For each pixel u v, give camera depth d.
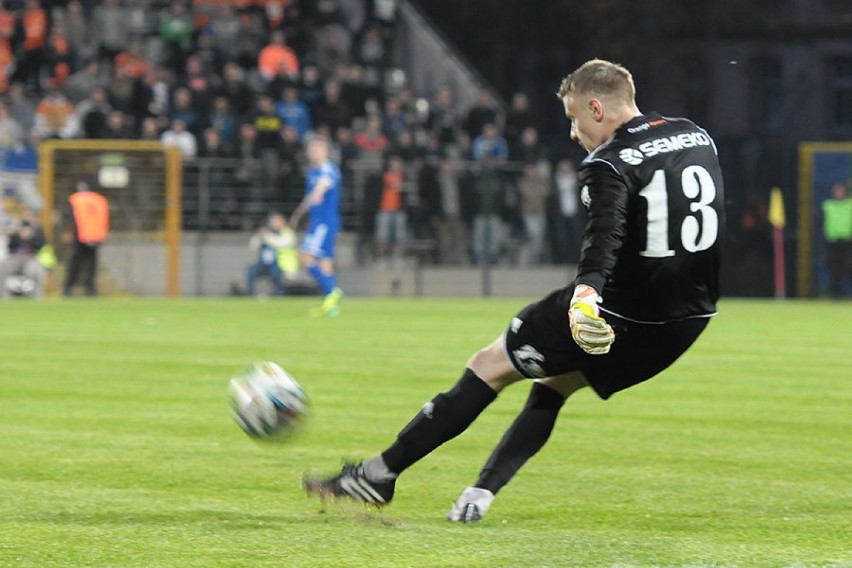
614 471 17.03
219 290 64.25
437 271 66.62
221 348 33.81
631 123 12.93
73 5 68.44
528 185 67.19
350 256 65.94
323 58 74.25
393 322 44.53
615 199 12.34
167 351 32.91
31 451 18.05
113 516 13.69
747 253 70.50
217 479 16.06
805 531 13.27
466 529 13.21
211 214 64.12
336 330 40.50
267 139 64.56
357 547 12.20
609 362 13.15
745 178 70.69
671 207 12.58
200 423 20.92
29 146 61.62
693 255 12.77
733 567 11.50
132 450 18.23
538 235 67.56
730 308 58.00
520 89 92.44
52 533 12.77
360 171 65.50
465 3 90.50
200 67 66.88
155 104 65.44
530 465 17.47
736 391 26.16
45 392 24.73
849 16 91.50
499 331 40.53
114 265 62.81
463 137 69.62
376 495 13.36
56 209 61.59
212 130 64.19
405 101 69.75
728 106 91.44
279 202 64.69
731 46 91.19
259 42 73.00
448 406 13.27
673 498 15.17
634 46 90.06
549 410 13.80
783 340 39.00
